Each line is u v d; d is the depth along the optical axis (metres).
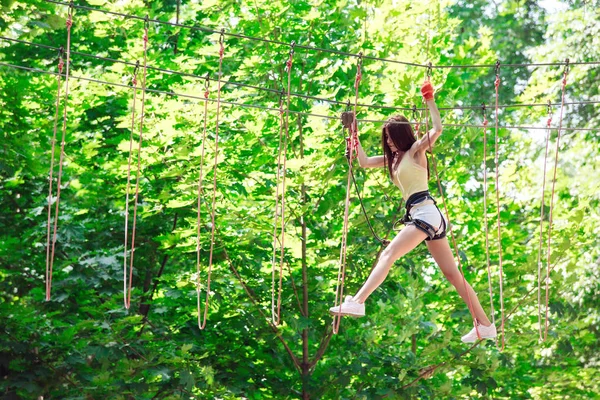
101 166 12.86
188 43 14.51
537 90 13.27
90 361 13.52
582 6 20.91
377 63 12.87
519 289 13.54
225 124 12.15
